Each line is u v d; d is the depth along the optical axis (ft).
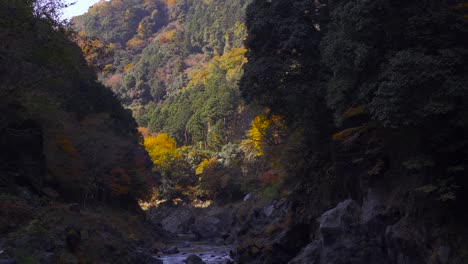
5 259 48.80
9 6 64.28
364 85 62.23
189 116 336.70
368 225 68.74
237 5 465.06
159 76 453.17
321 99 82.79
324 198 89.61
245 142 250.57
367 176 74.59
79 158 130.62
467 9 56.03
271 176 119.44
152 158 272.72
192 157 284.20
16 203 66.74
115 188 156.87
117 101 195.72
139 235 147.02
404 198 64.44
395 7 56.90
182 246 149.28
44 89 82.07
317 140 90.53
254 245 96.58
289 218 96.63
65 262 55.01
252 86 88.63
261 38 89.10
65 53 71.56
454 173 55.26
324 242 69.46
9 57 68.13
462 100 50.96
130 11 581.53
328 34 74.02
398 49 58.75
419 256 58.29
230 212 215.92
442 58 51.03
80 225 74.54
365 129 70.54
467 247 50.93
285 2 86.12
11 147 93.09
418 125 54.44
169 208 265.75
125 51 529.04
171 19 588.50
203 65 435.94
